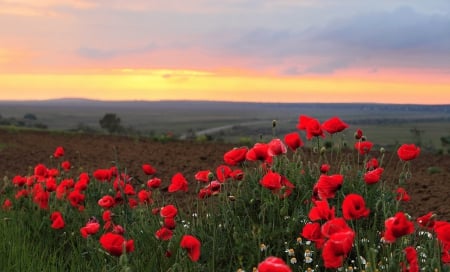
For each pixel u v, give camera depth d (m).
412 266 3.54
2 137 20.66
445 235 3.48
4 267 4.75
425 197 8.55
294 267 4.37
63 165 8.11
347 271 4.06
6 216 6.33
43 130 25.48
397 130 60.72
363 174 5.21
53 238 5.84
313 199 4.74
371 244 4.16
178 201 8.03
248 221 4.94
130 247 3.89
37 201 6.37
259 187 5.20
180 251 4.48
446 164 13.42
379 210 4.86
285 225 4.76
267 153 4.71
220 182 5.38
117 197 5.95
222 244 4.71
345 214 3.55
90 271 4.79
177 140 21.14
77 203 6.17
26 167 13.11
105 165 13.20
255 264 4.36
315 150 5.61
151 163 13.62
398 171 11.56
